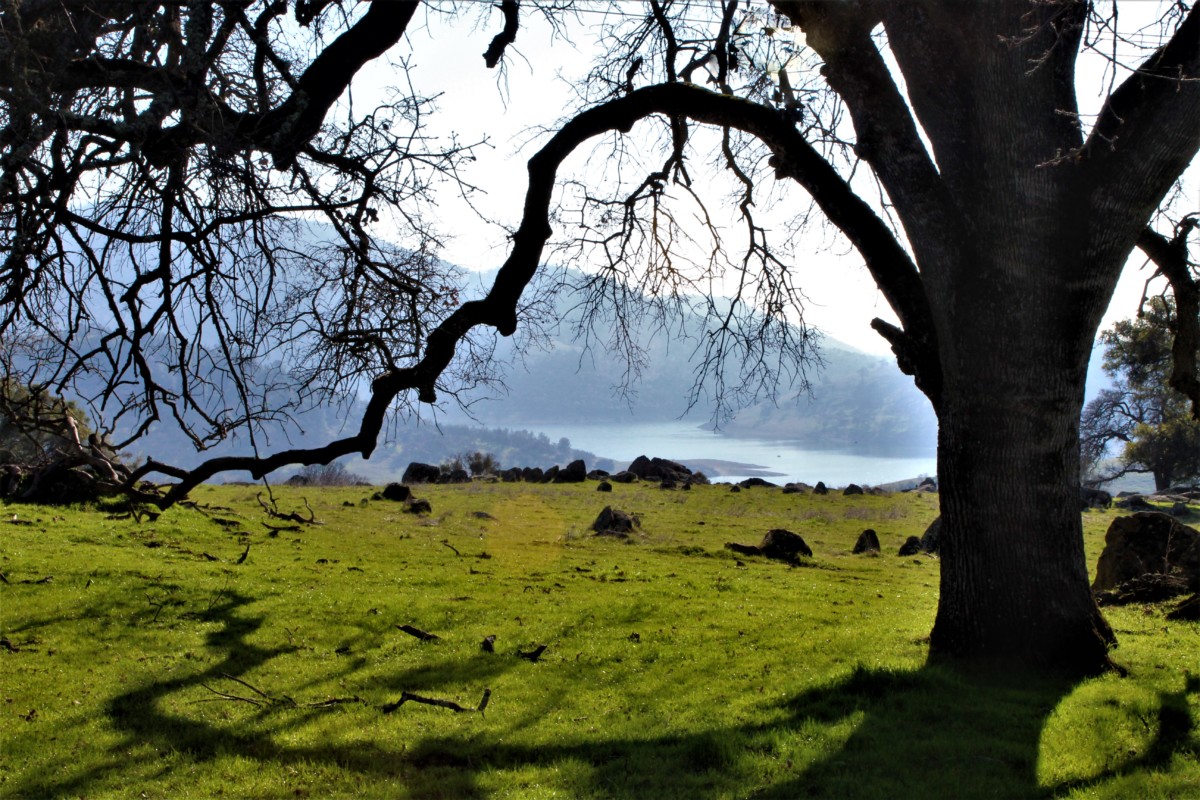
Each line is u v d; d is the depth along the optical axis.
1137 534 17.02
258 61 8.03
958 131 10.68
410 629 14.43
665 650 13.38
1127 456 69.06
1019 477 10.59
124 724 10.03
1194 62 9.42
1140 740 8.34
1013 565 10.63
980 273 10.56
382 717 10.44
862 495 50.84
